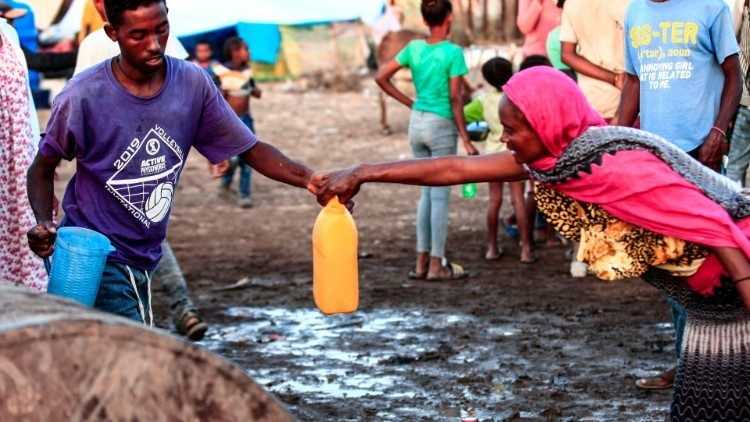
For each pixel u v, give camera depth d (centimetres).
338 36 2595
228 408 308
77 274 456
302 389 690
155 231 499
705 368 435
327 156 1794
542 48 1142
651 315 850
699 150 666
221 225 1294
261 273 1042
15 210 585
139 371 297
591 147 402
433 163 455
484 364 734
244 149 509
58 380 287
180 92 484
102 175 479
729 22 655
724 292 423
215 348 787
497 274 1007
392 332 823
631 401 654
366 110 2300
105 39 666
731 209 409
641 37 670
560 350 762
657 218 402
